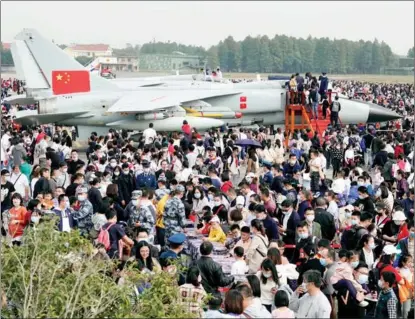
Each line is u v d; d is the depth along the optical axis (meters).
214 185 24.30
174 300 13.53
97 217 19.38
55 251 14.36
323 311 12.88
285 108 51.12
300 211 20.83
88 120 48.28
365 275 15.84
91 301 13.07
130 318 12.69
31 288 13.28
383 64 133.25
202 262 15.27
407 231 19.17
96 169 27.31
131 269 14.22
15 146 31.50
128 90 49.75
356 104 51.28
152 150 31.94
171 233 20.14
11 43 54.97
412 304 16.44
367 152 39.91
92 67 103.06
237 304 12.51
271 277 14.78
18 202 19.44
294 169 29.34
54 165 30.14
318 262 15.64
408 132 41.78
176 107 48.22
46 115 45.34
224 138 41.06
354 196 24.91
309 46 128.88
